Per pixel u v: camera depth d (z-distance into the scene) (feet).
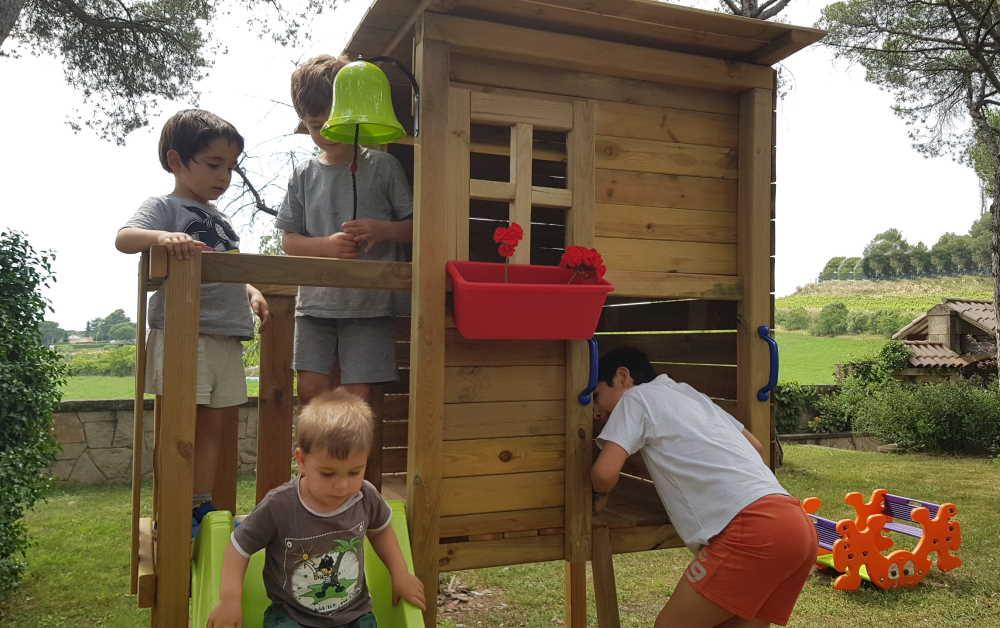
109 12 32.68
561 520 8.77
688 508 8.46
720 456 8.42
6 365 15.75
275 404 11.56
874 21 40.91
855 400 46.34
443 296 8.04
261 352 11.53
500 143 9.13
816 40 9.14
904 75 43.21
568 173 8.84
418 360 7.91
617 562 17.97
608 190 9.12
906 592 15.93
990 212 47.47
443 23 8.07
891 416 42.24
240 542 6.52
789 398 46.60
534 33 8.45
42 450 16.60
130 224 8.56
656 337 12.18
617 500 10.49
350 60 10.25
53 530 20.57
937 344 57.82
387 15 8.84
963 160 47.34
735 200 9.89
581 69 8.95
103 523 21.30
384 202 9.56
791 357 128.88
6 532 15.12
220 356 8.99
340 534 6.78
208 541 7.19
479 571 16.96
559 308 8.10
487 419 8.46
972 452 40.60
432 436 7.97
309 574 6.67
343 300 9.24
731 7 33.53
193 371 7.22
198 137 9.24
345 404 6.75
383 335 9.43
